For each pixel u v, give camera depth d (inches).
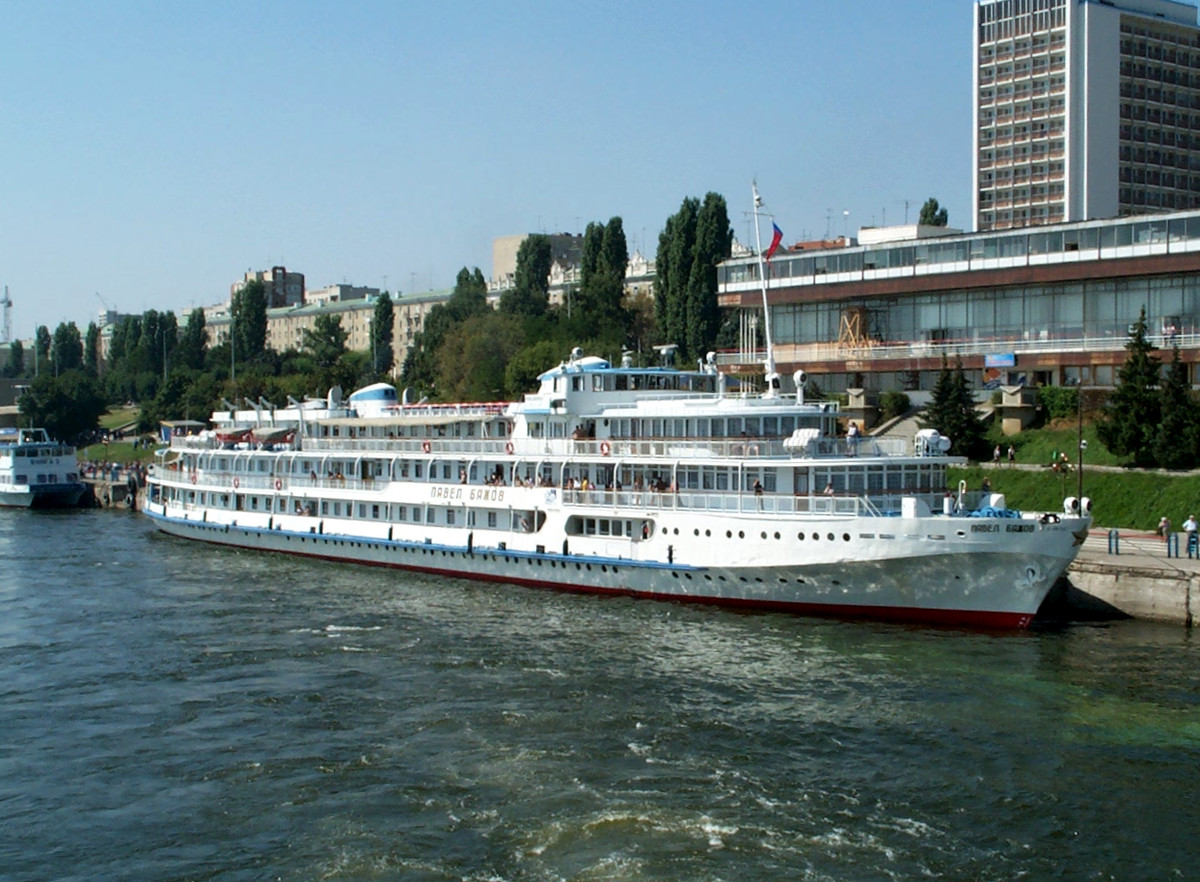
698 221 5275.6
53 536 3791.8
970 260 3976.4
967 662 1841.8
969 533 1987.0
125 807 1336.1
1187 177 6919.3
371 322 7760.8
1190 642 1969.7
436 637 2066.9
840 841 1214.3
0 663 1958.7
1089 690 1696.6
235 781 1400.1
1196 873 1147.9
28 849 1235.2
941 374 3415.4
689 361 5167.3
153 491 4074.8
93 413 7293.3
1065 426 3339.1
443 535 2719.0
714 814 1277.1
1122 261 3619.6
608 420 2544.3
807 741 1496.1
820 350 4232.3
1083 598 2212.1
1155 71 6786.4
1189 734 1514.5
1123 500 2815.0
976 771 1395.2
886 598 2095.2
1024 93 6781.5
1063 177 6624.0
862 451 2246.6
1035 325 3892.7
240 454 3307.1
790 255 4468.5
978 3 6948.8
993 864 1166.3
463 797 1332.4
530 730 1545.3
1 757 1501.0
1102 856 1182.9
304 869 1173.7
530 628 2118.6
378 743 1510.8
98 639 2121.1
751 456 2261.3
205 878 1163.9
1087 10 6515.8
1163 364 3289.9
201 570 2908.5
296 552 3134.8
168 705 1699.1
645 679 1771.7
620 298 6141.7
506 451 2677.2
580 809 1293.1
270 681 1807.3
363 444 3019.2
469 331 5915.4
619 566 2372.0
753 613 2206.0
